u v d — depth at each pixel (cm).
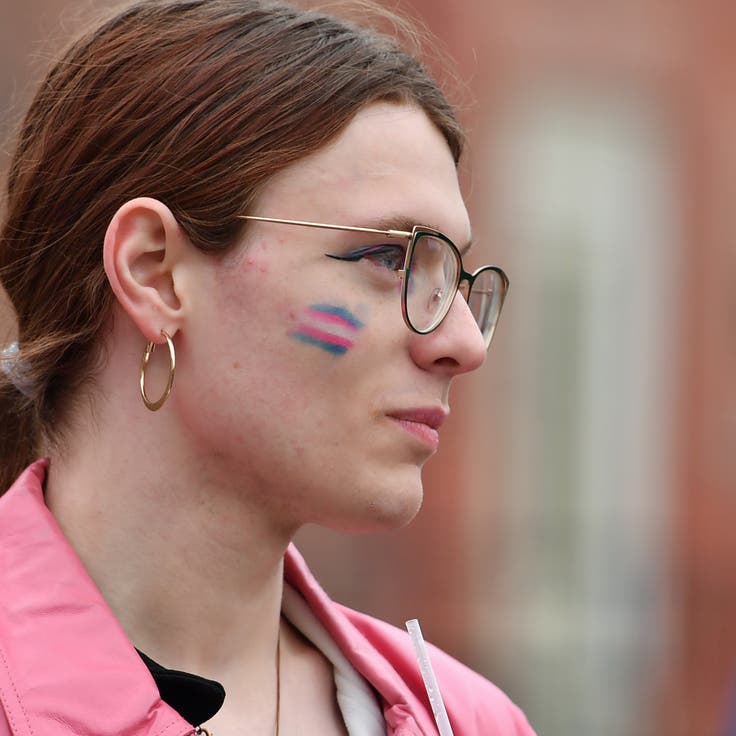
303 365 538
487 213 2750
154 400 547
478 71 2714
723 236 2920
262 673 577
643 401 2886
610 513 2848
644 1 2875
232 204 541
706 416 2912
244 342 539
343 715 596
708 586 2862
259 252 541
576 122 2808
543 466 2805
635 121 2855
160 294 547
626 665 2792
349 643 608
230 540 552
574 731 2709
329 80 552
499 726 670
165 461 547
